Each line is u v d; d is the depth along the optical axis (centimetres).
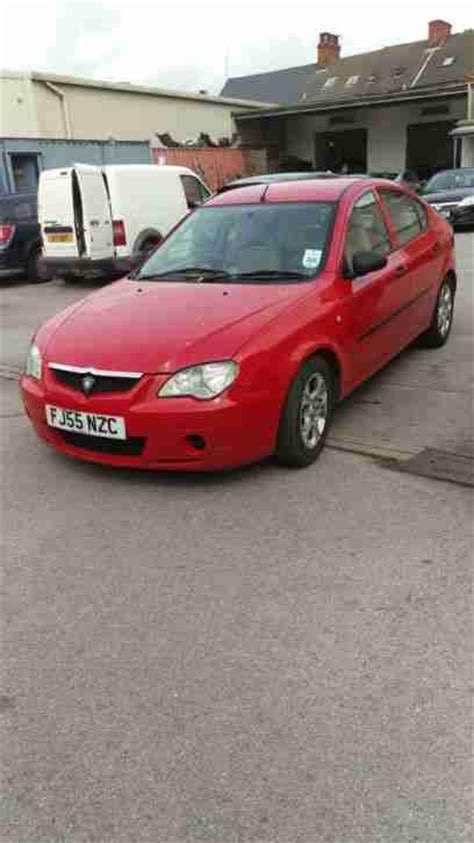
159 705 265
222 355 409
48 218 1338
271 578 343
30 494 443
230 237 543
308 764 236
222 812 220
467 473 443
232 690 271
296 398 439
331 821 215
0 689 278
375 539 372
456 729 247
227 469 440
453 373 643
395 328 584
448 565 346
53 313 1107
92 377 423
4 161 1758
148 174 1373
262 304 451
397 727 249
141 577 350
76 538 389
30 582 350
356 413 556
